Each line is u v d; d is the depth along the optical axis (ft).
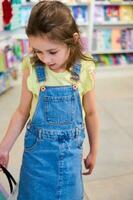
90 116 3.97
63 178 3.60
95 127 4.02
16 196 4.50
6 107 10.39
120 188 6.55
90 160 4.14
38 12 3.06
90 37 13.52
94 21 13.58
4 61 10.94
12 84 12.19
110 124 9.42
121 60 14.67
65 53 3.27
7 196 5.14
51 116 3.49
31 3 11.99
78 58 3.52
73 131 3.58
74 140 3.60
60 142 3.52
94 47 14.05
